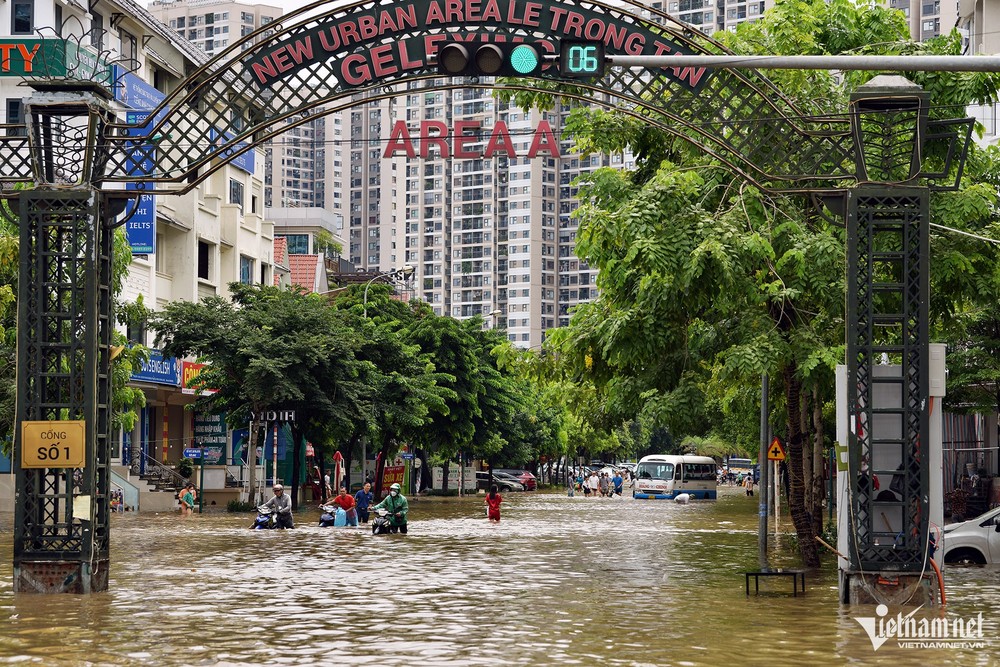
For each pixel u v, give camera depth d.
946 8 100.00
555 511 62.25
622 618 18.00
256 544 33.97
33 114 19.52
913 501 18.36
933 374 18.23
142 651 14.68
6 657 14.20
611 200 25.16
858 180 18.50
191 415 68.88
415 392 60.16
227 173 72.12
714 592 21.77
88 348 19.36
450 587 22.67
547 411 107.38
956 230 22.61
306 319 54.22
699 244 22.00
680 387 25.52
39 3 51.16
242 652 14.66
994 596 20.98
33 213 19.47
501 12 18.95
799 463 26.75
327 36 19.22
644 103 19.17
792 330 24.27
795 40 25.39
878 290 18.48
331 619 17.84
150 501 54.00
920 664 13.95
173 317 52.28
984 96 25.20
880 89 18.36
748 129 21.91
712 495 93.19
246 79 19.42
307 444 72.69
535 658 14.27
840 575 18.89
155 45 63.66
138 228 48.84
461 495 91.19
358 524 45.59
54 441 19.19
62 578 19.61
